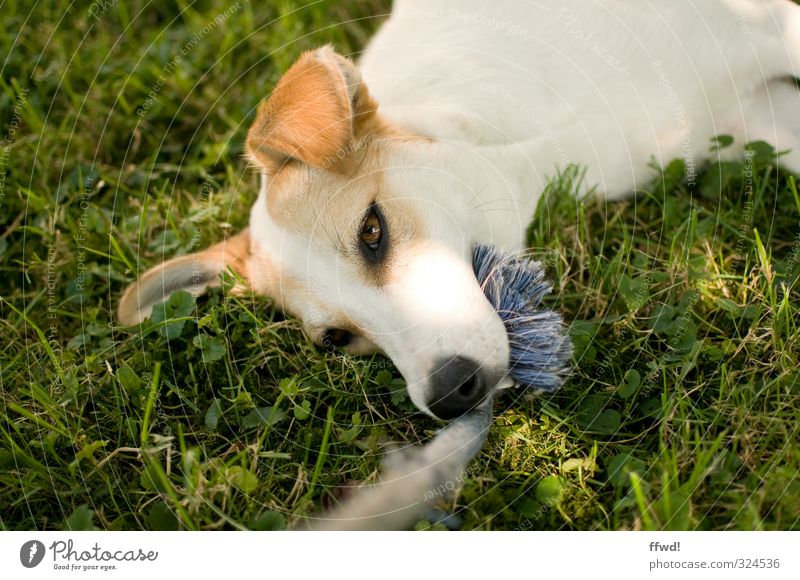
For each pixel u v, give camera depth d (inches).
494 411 86.6
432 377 79.2
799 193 100.8
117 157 128.5
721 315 92.2
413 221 84.2
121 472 88.9
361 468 83.9
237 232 114.7
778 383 83.7
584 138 102.6
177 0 144.0
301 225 87.7
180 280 100.4
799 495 75.4
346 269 85.6
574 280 98.4
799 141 104.3
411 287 82.0
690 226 96.7
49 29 139.8
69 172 125.2
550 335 84.4
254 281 96.7
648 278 94.3
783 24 104.1
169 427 91.5
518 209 96.2
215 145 125.2
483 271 87.1
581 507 78.7
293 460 87.4
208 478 85.5
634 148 104.3
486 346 80.2
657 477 78.6
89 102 131.1
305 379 92.4
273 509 82.4
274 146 83.7
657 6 104.6
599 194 104.5
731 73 103.3
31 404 95.8
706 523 76.0
